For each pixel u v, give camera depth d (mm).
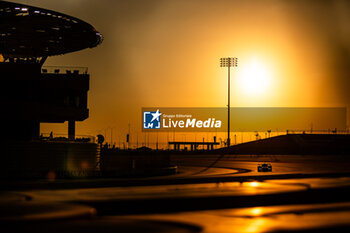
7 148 54500
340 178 55375
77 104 67938
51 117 66375
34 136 63344
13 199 30500
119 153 69438
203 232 21828
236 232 21922
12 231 20641
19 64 63531
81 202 29531
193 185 45469
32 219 22625
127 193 35875
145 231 21109
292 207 33281
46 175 55812
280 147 180250
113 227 21875
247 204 34094
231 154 159625
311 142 179625
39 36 60531
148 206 30906
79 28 58594
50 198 31484
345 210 31188
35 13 53719
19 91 63812
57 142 59844
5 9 51469
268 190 37250
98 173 58469
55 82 67375
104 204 29828
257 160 115438
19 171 55219
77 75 67938
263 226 23812
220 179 52344
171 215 28844
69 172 58156
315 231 22859
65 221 23359
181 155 149500
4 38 61656
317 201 37531
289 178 58312
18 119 61094
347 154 166875
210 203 32719
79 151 62781
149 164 68938
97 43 64312
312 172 66500
